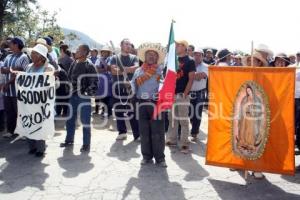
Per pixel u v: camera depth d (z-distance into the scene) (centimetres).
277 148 552
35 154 699
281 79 539
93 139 825
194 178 592
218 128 585
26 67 753
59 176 595
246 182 579
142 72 637
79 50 714
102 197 519
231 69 564
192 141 823
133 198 516
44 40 812
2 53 897
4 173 606
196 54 795
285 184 574
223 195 530
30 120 676
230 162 584
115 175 602
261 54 575
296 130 712
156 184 566
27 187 551
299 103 696
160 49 626
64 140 810
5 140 800
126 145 778
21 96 679
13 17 3225
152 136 639
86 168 633
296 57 959
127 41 788
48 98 674
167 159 686
